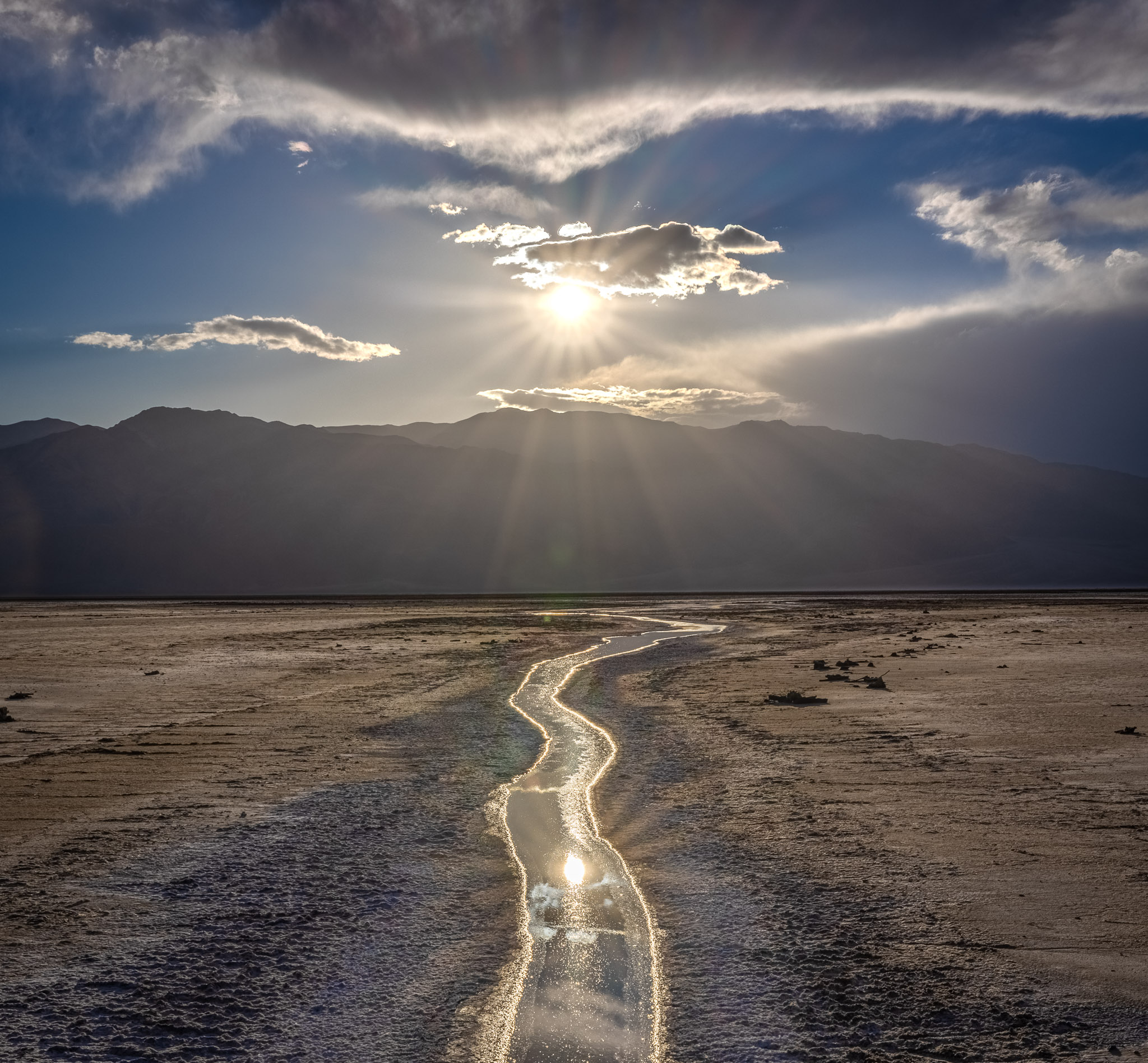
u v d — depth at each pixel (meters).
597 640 47.97
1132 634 42.19
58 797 13.00
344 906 8.70
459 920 8.35
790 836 10.70
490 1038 6.24
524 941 7.84
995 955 7.31
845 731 17.77
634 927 8.14
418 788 13.74
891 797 12.41
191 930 8.12
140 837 10.98
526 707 22.80
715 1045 6.09
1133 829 10.62
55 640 47.22
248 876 9.53
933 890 8.77
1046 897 8.52
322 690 26.50
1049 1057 5.81
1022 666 29.03
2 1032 6.34
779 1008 6.56
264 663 34.75
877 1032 6.20
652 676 29.66
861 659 33.22
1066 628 47.75
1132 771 13.64
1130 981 6.82
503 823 11.70
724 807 12.15
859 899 8.57
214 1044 6.18
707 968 7.24
